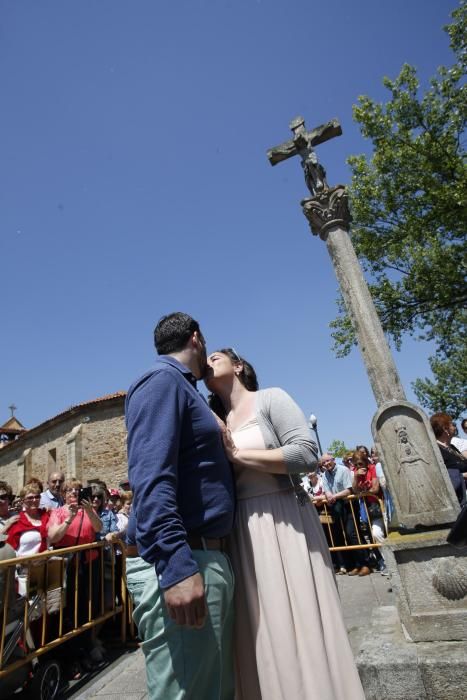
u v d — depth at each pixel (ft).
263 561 5.71
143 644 5.03
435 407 77.30
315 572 5.82
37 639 13.06
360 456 23.08
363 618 14.64
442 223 48.60
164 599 4.70
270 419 6.51
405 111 48.29
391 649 9.37
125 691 11.97
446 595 9.80
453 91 46.93
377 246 52.01
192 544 5.22
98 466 66.13
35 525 15.83
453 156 46.73
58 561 13.79
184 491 5.33
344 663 5.41
